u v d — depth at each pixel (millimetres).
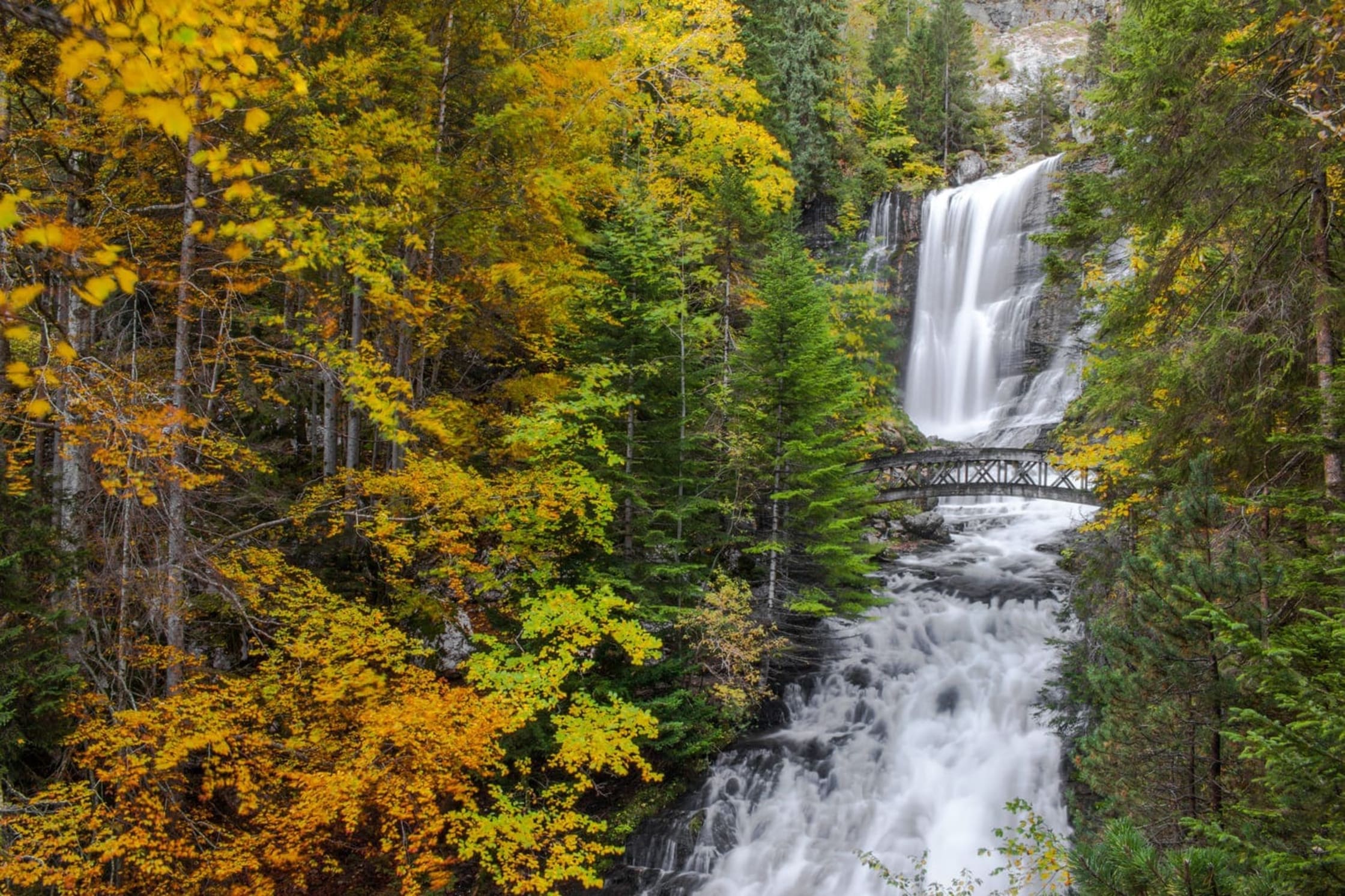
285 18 8102
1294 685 4219
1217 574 6633
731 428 16188
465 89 12008
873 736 14469
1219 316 8906
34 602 7695
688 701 14094
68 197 7336
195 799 8914
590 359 14156
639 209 14844
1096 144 12773
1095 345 13328
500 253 12102
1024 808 8195
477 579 10875
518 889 8875
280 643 8828
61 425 6043
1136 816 7535
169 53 2816
